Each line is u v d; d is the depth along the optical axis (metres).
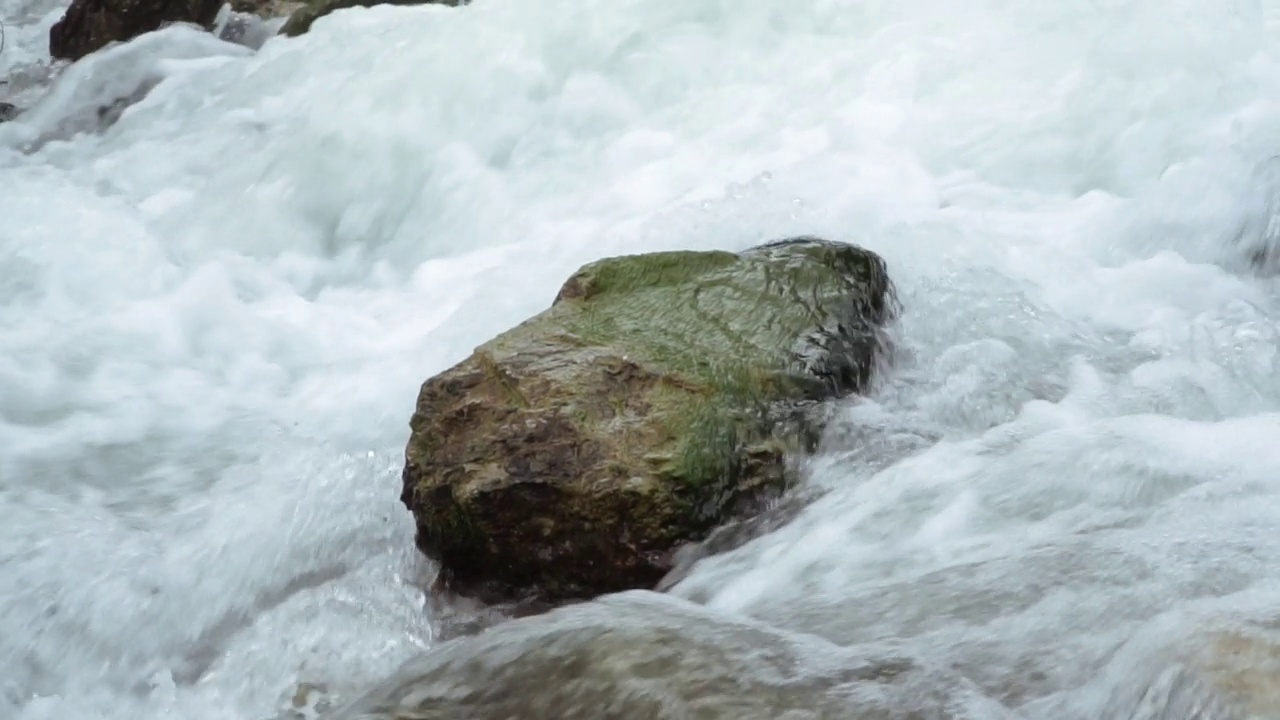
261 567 4.36
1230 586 2.93
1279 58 6.27
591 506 3.88
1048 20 6.95
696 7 7.85
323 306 6.62
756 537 3.91
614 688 2.93
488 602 4.08
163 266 7.07
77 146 9.53
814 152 6.62
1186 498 3.45
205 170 8.56
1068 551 3.25
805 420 4.21
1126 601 2.95
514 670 3.06
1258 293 5.11
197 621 4.20
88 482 4.96
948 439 4.29
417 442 4.16
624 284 4.69
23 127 10.32
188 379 5.80
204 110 9.47
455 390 4.21
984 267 5.18
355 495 4.58
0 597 4.30
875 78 6.95
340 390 5.59
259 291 6.91
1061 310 5.05
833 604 3.30
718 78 7.44
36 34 13.34
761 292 4.64
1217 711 2.48
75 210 7.72
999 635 2.95
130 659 4.11
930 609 3.14
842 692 2.81
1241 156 5.60
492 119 7.68
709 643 3.03
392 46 9.27
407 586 4.21
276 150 8.13
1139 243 5.50
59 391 5.68
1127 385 4.48
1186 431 3.82
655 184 6.87
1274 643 2.58
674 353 4.28
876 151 6.42
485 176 7.39
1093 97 6.34
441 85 7.91
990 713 2.70
